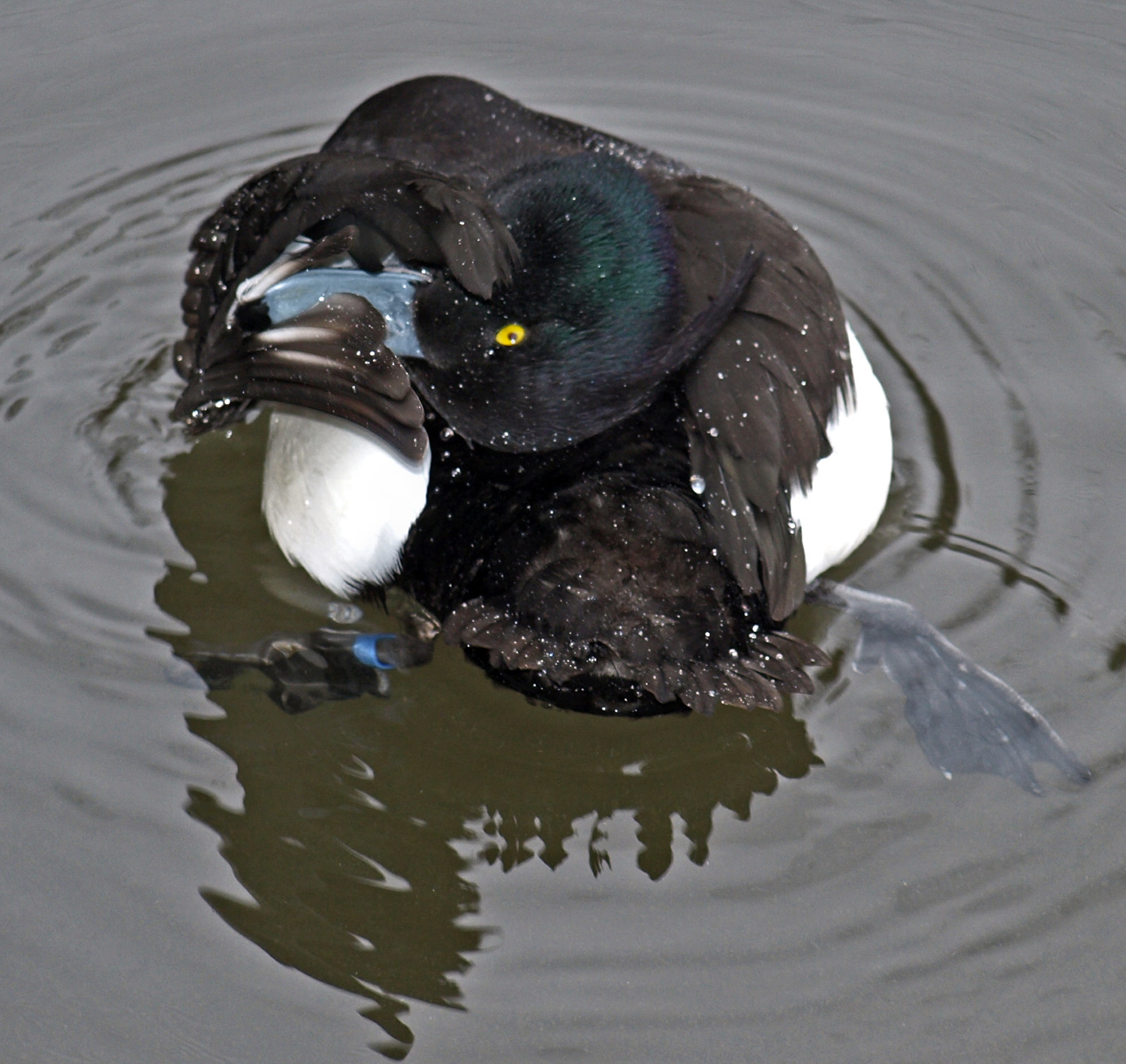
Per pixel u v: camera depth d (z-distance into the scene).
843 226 9.68
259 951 5.59
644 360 5.92
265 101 10.60
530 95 10.65
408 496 6.21
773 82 10.78
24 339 8.74
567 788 6.35
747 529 5.77
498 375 5.93
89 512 7.60
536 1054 5.23
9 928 5.62
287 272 5.52
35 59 10.91
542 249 5.92
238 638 6.89
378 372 5.57
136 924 5.66
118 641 6.86
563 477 5.96
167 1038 5.29
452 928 5.69
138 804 6.13
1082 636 6.86
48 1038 5.28
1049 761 6.26
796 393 5.92
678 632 5.74
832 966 5.49
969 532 7.44
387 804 6.25
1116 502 7.56
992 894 5.73
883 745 6.41
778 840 6.02
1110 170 9.95
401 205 5.58
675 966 5.52
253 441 8.14
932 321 8.91
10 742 6.34
